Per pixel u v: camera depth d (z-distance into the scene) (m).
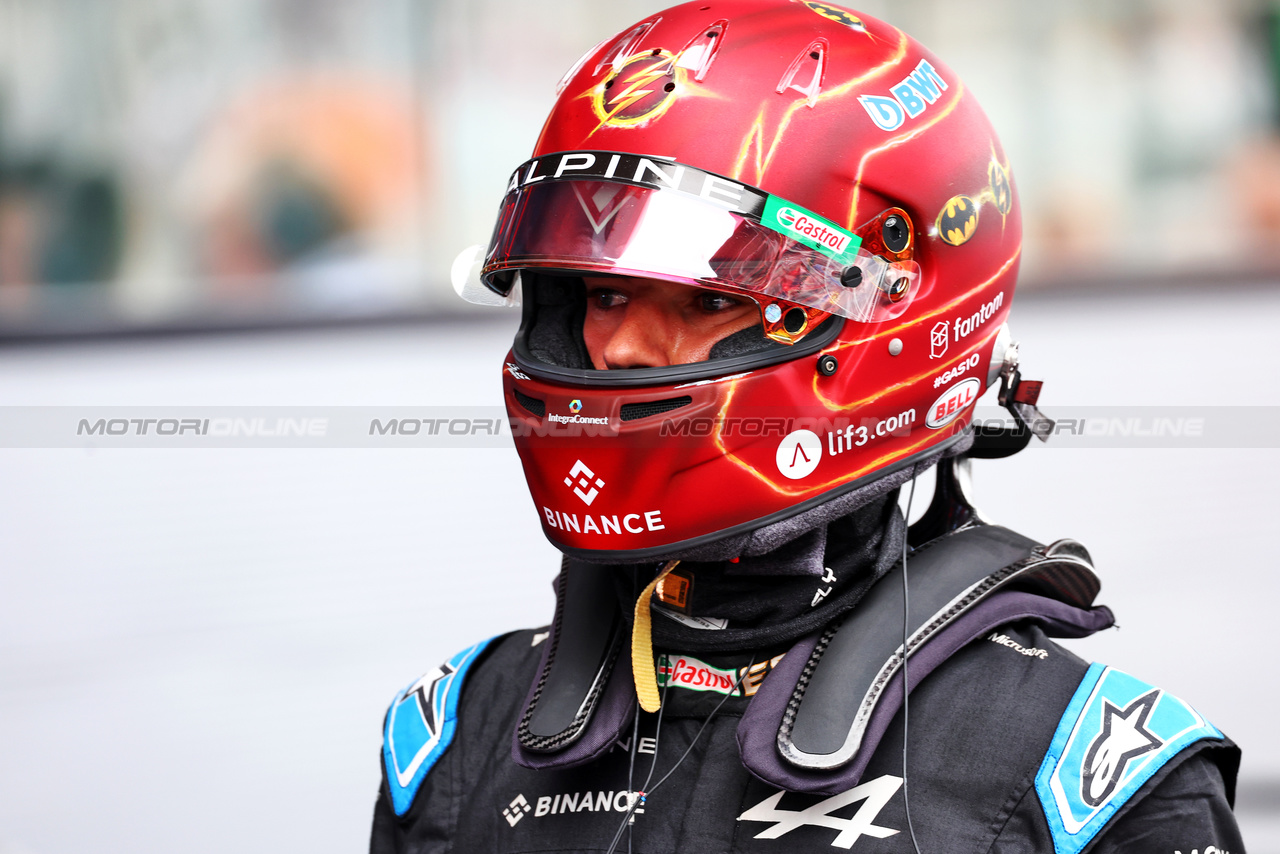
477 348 16.22
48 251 17.31
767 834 2.92
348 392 14.72
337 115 17.36
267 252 17.53
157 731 9.83
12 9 17.05
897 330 3.17
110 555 12.28
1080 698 2.87
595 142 3.16
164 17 17.17
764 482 3.07
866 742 2.82
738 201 3.03
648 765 3.16
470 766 3.43
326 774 9.25
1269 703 9.16
